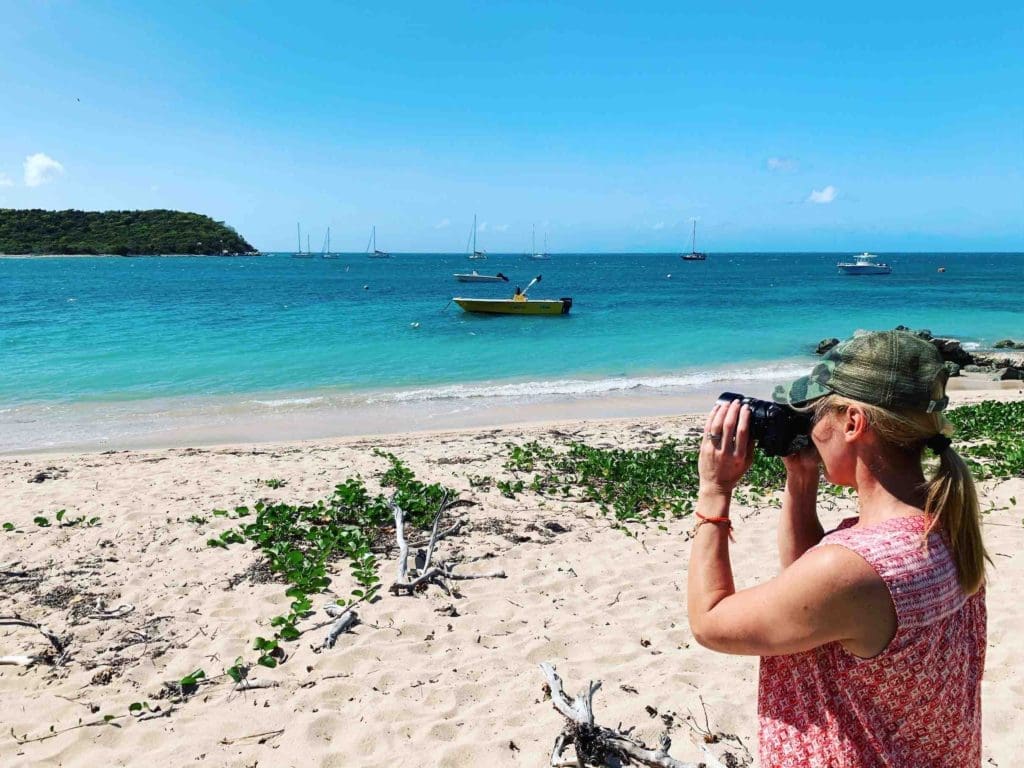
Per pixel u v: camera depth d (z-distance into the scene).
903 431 1.42
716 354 23.20
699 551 1.61
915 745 1.42
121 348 22.52
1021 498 7.40
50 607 5.28
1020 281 79.38
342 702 4.09
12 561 6.12
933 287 66.75
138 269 107.56
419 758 3.59
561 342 25.14
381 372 19.33
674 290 61.72
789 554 1.83
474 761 3.57
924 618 1.35
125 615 5.16
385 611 5.20
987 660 4.39
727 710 3.92
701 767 3.27
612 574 5.90
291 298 46.62
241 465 9.67
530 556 6.25
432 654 4.62
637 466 8.89
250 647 4.72
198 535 6.73
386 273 102.25
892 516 1.45
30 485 8.59
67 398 15.73
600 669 4.40
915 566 1.36
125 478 8.95
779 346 25.00
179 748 3.67
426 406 15.49
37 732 3.81
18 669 4.45
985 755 3.52
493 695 4.13
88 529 6.91
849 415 1.48
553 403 15.95
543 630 4.92
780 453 1.62
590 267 142.12
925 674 1.37
